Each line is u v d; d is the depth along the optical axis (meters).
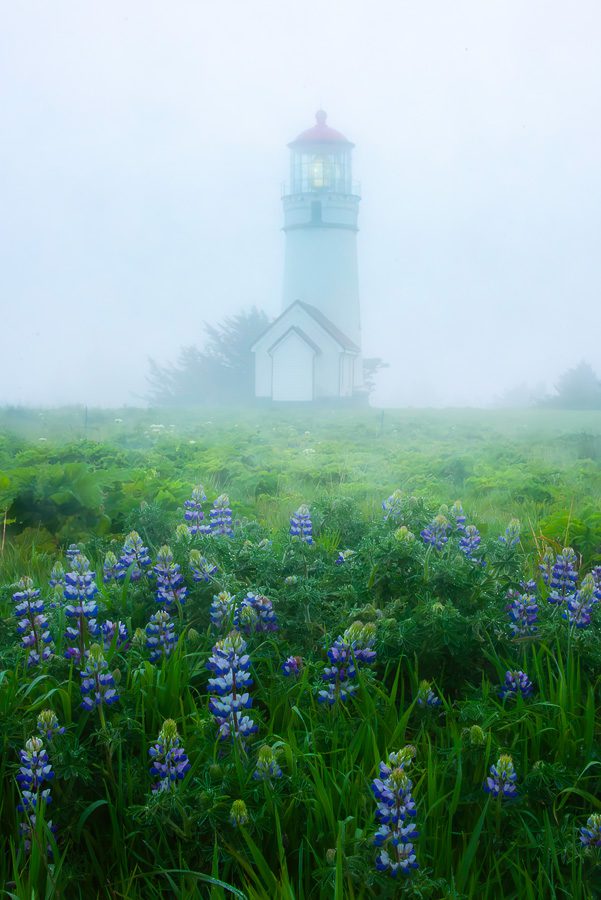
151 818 3.89
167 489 11.72
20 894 3.58
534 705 4.56
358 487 12.98
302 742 4.43
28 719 4.37
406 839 3.54
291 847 3.93
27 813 3.92
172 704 4.66
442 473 16.61
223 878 3.77
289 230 78.31
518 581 6.01
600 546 8.68
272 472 14.65
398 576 5.53
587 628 5.29
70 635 5.03
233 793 4.01
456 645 4.93
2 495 9.53
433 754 4.28
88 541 8.96
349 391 75.38
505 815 4.01
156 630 5.18
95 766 4.21
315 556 6.42
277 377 70.25
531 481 13.90
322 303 77.81
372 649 4.93
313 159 77.88
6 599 5.82
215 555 6.17
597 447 22.55
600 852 3.74
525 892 3.69
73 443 18.20
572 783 4.15
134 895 3.77
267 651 5.09
